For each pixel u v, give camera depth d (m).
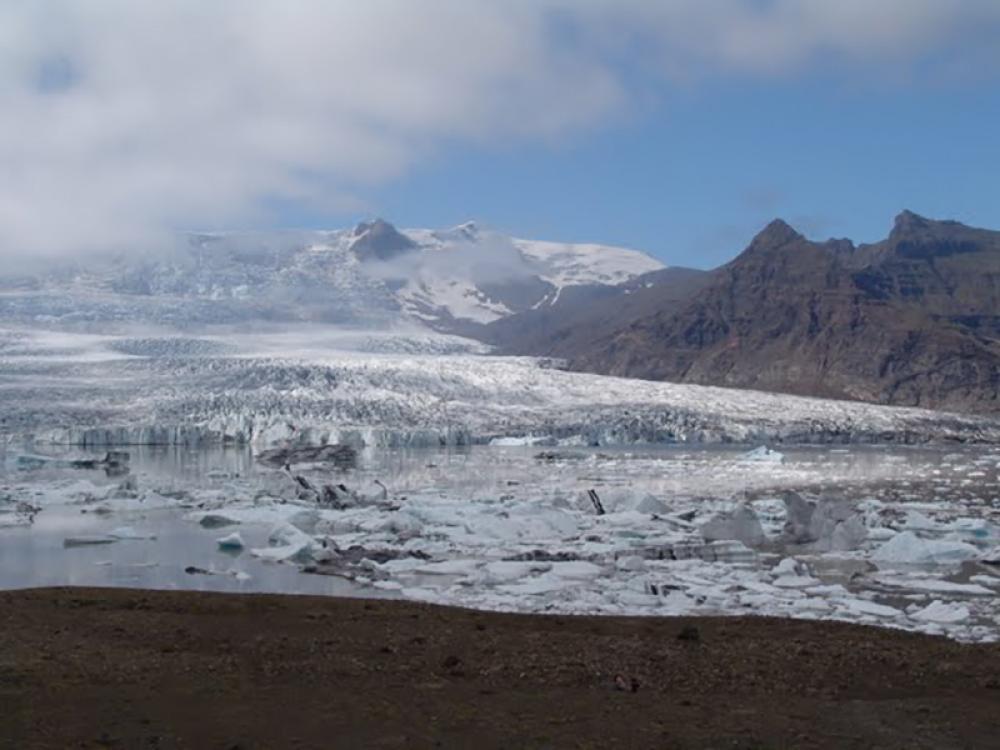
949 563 36.16
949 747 12.71
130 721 13.70
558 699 14.94
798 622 21.28
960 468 91.06
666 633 19.97
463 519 45.66
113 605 22.48
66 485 66.06
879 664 17.09
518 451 116.62
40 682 15.57
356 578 31.98
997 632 24.08
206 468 88.62
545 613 25.44
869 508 52.09
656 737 13.12
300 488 61.28
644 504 51.91
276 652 17.78
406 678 16.12
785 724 13.68
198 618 20.89
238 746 12.70
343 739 13.02
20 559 36.03
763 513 49.75
